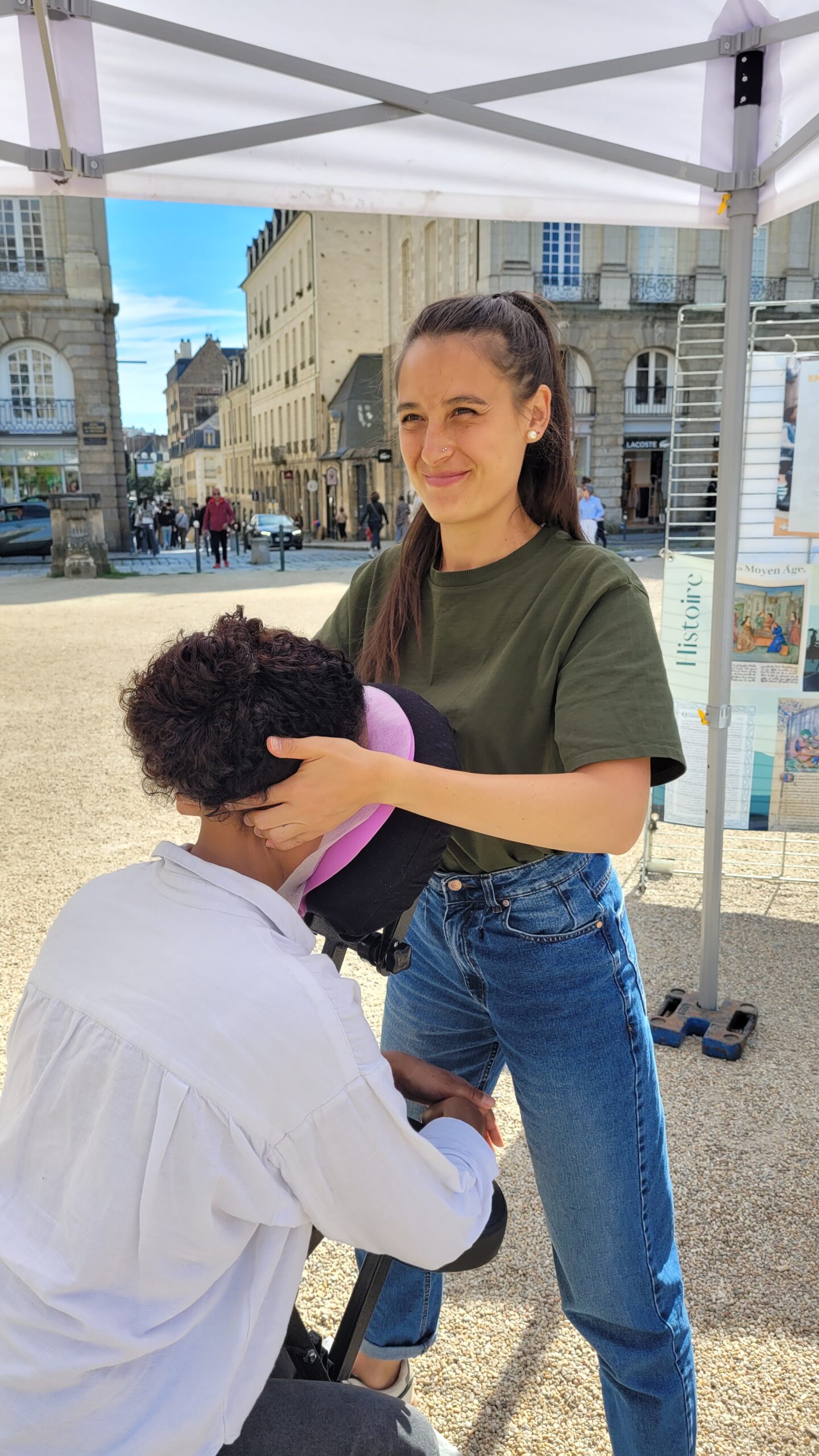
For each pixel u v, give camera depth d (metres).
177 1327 0.96
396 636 1.54
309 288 46.75
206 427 99.94
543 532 1.45
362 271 44.97
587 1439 1.83
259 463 64.62
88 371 28.59
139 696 1.01
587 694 1.27
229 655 0.99
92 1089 0.95
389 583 1.61
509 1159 2.67
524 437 1.38
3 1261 0.97
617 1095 1.41
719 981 3.56
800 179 2.41
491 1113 1.35
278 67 2.14
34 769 6.29
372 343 45.44
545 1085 1.43
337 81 2.18
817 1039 3.18
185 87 2.22
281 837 1.03
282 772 1.00
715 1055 3.10
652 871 4.66
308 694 1.00
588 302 30.78
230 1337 0.99
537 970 1.41
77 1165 0.95
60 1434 0.94
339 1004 0.98
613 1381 1.48
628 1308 1.44
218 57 2.12
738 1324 2.08
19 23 2.07
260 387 62.62
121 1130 0.93
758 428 3.78
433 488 1.39
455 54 2.19
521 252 29.94
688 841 5.20
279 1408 1.10
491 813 1.14
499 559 1.45
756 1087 2.93
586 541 1.44
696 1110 2.83
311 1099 0.95
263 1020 0.94
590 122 2.39
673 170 2.46
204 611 13.73
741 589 3.93
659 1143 1.47
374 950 1.27
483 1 2.03
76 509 20.38
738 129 2.46
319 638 1.79
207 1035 0.93
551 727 1.40
